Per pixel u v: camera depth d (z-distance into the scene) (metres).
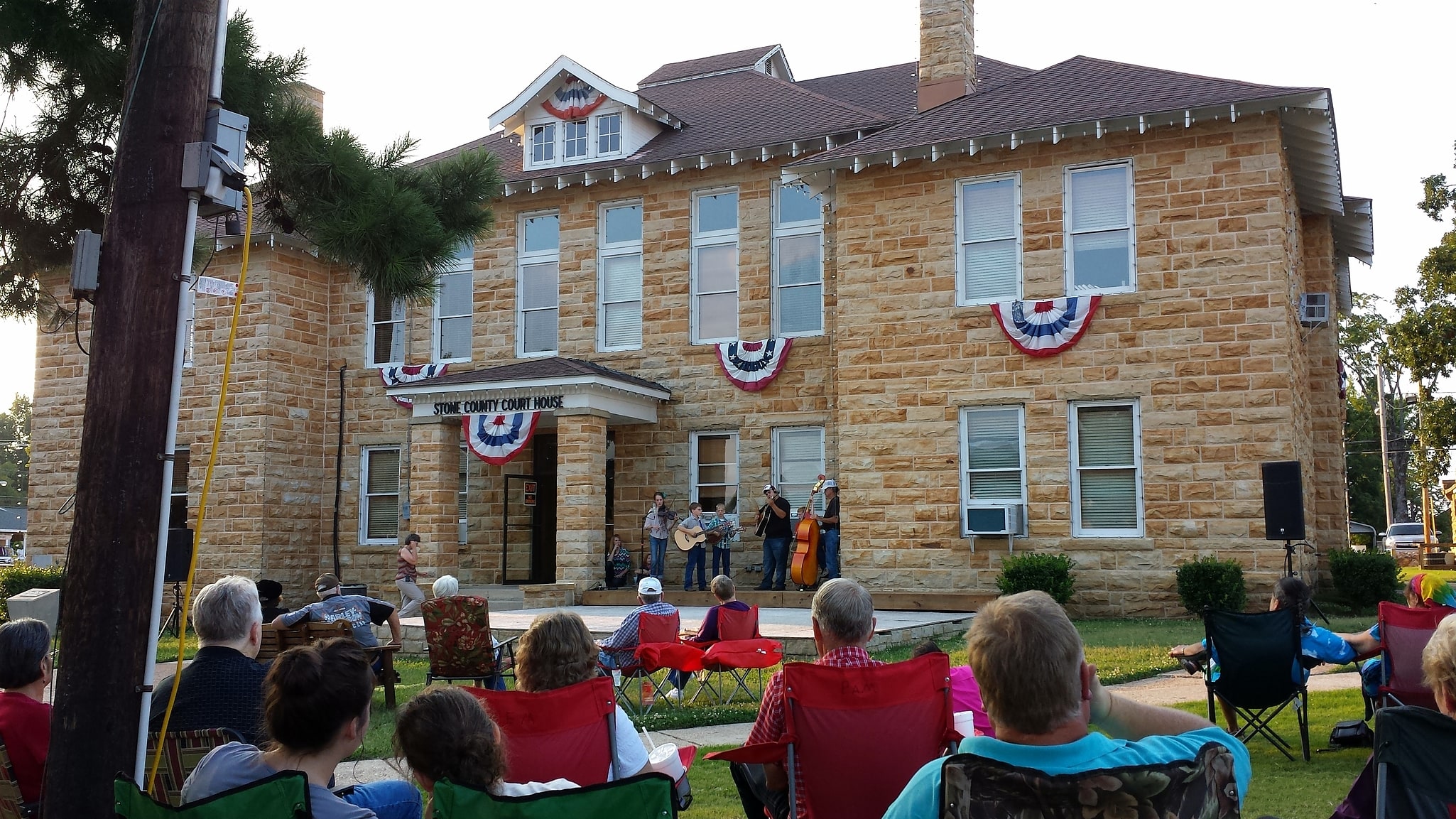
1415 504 76.56
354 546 26.38
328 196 11.15
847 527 20.66
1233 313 18.55
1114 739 3.46
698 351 23.70
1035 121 19.64
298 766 4.02
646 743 9.98
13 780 5.32
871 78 28.52
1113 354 19.19
